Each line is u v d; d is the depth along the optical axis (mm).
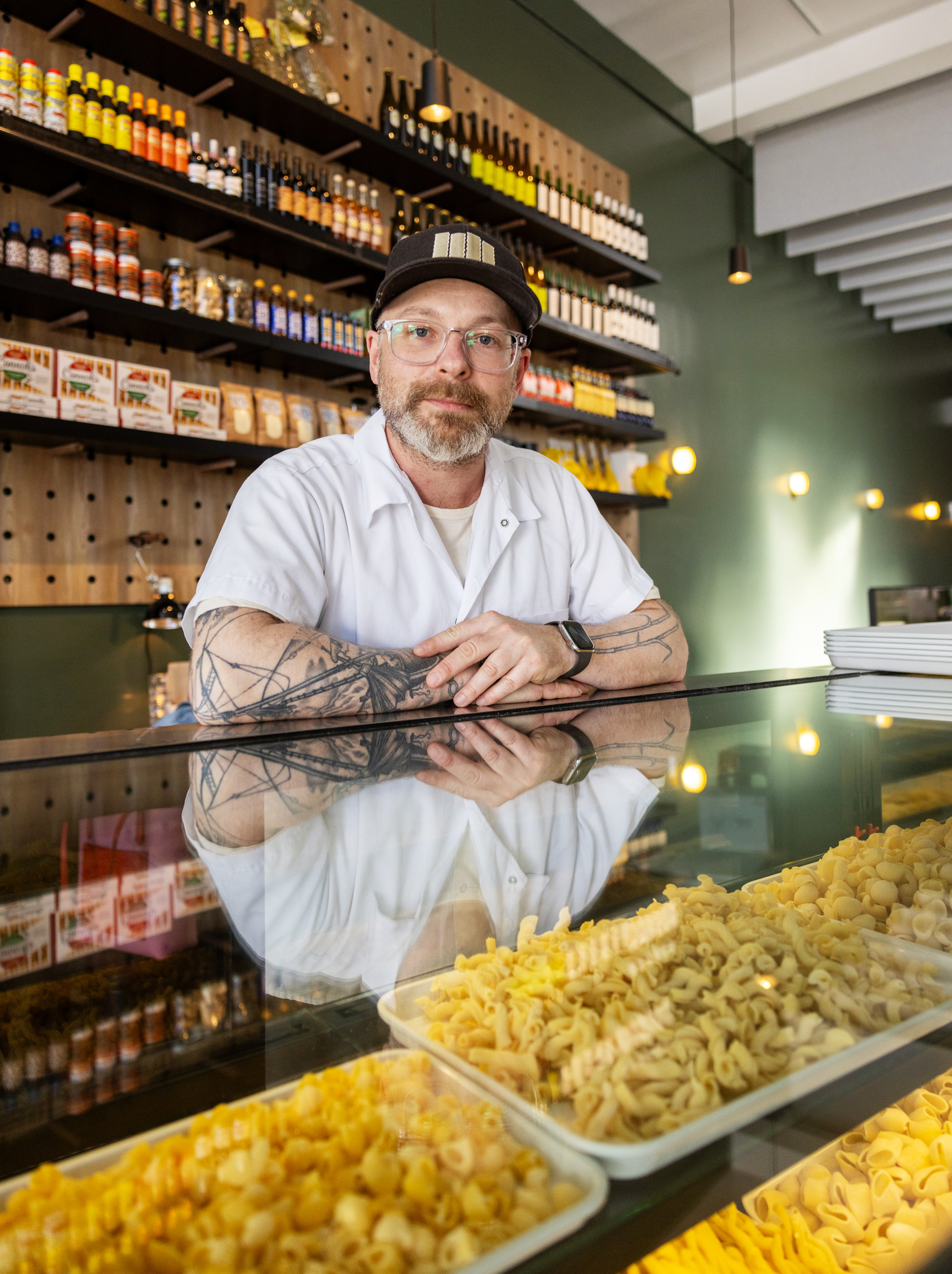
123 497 2473
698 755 633
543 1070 252
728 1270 244
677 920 342
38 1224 190
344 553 1436
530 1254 203
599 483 3961
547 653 1100
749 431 5637
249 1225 191
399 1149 217
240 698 1011
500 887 358
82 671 2416
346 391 3008
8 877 354
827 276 6652
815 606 6398
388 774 550
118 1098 222
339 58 3043
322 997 273
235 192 2436
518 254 3580
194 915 320
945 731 742
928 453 8352
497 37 3750
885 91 4934
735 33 4523
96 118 2180
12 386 2045
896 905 382
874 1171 300
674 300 4938
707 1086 265
